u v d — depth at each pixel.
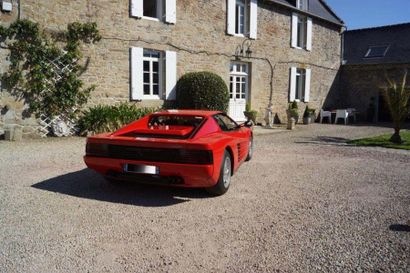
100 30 10.49
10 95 9.04
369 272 2.74
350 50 22.52
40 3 9.32
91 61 10.37
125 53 11.12
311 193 4.92
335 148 9.17
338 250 3.11
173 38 12.34
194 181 4.27
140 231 3.47
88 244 3.15
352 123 18.94
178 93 12.28
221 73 14.12
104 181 5.32
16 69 9.03
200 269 2.76
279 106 17.05
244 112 14.62
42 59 9.38
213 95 11.69
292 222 3.77
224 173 4.73
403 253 3.07
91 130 10.14
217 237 3.36
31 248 3.05
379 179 5.80
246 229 3.56
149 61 12.09
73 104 9.96
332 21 20.03
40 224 3.58
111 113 10.23
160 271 2.72
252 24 15.02
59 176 5.54
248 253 3.04
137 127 5.49
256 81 15.65
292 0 17.62
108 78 10.77
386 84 18.80
